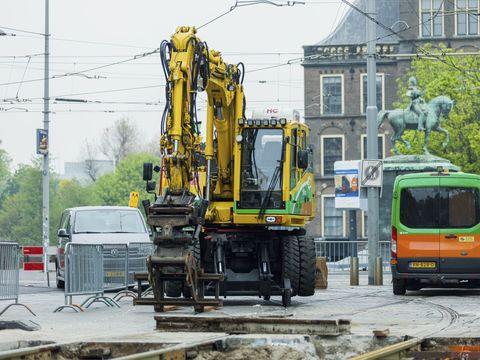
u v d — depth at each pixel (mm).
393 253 54531
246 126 46188
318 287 62000
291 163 46406
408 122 136875
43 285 69188
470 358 23359
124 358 19391
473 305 46062
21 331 30922
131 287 54750
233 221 45906
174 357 21578
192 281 39406
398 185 54719
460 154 138750
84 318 39469
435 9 172875
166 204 39250
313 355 25016
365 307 44438
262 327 27344
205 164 45375
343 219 178125
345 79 179125
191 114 40344
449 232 53906
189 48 40344
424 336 25562
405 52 173125
